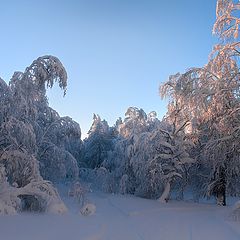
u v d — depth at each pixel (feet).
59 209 62.18
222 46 78.95
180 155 108.88
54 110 113.50
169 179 109.09
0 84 69.26
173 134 112.37
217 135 86.53
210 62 80.89
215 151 83.82
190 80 90.58
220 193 103.24
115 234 46.65
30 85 67.97
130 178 137.90
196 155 109.50
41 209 65.46
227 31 76.54
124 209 81.61
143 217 69.67
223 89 79.20
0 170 63.16
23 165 69.26
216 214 76.02
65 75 68.74
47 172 103.40
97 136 225.76
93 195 128.57
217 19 76.69
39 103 109.81
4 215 53.98
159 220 64.64
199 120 101.24
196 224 58.29
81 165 219.20
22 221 48.52
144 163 118.21
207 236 45.52
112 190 143.13
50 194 67.41
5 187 62.44
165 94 112.47
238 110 77.51
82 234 41.42
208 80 87.81
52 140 108.88
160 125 122.31
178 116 112.16
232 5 75.97
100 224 52.60
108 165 178.19
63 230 43.14
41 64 67.92
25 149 70.69
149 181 112.16
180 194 119.34
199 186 112.88
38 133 100.94
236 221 62.03
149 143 114.93
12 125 68.03
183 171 107.55
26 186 64.80
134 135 133.69
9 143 70.54
